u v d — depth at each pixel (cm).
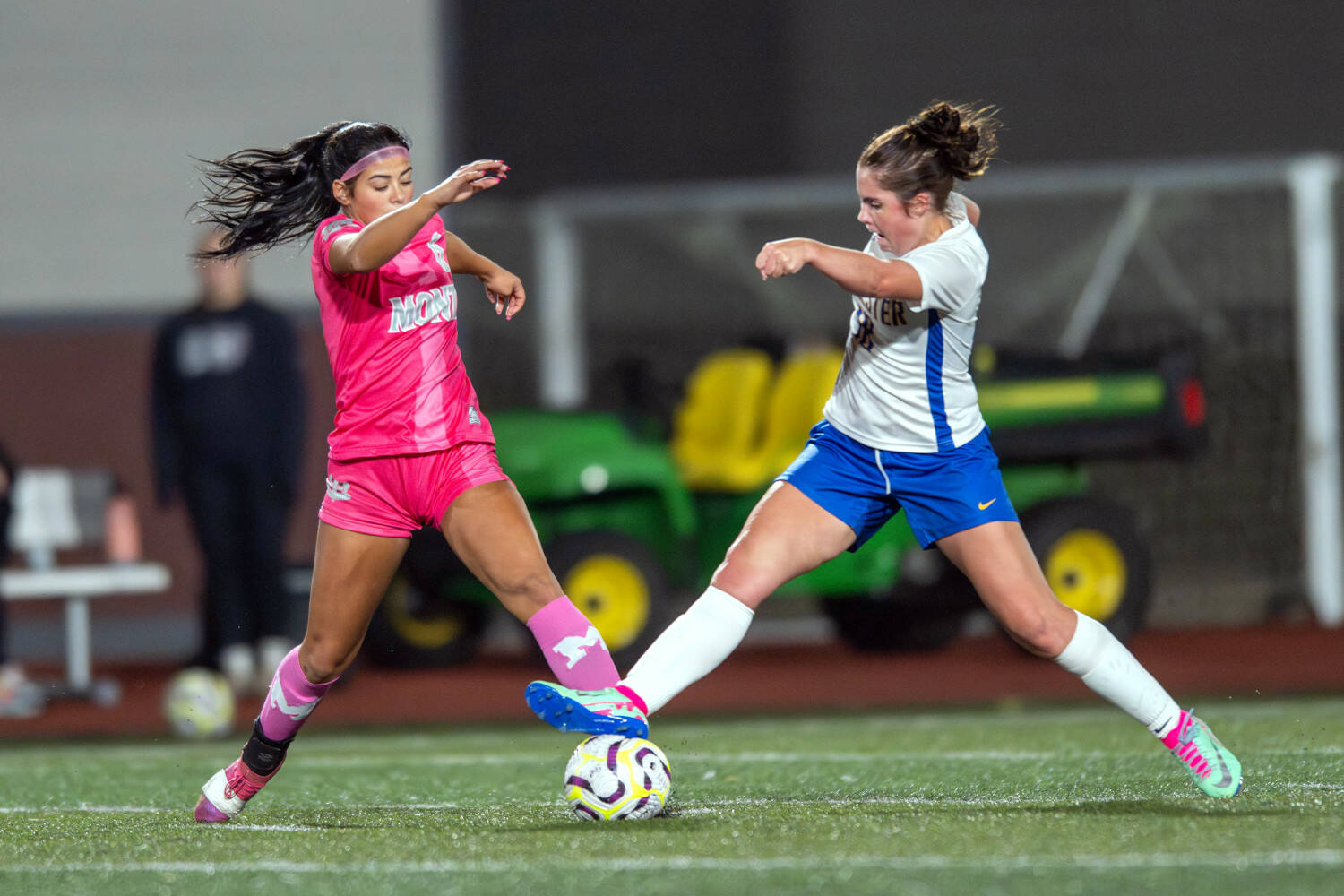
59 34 6412
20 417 5988
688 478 4459
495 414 4553
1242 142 6588
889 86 6619
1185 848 1417
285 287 6078
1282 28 6588
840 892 1252
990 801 1795
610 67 6688
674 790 2002
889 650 4984
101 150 6406
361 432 1622
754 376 4522
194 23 6444
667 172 6644
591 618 4141
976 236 1677
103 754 2973
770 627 5797
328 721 3688
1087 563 4503
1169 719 1688
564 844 1510
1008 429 4466
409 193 1667
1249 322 6259
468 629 4672
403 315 1603
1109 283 6438
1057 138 6600
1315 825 1532
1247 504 6006
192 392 4022
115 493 4559
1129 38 6600
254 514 4081
